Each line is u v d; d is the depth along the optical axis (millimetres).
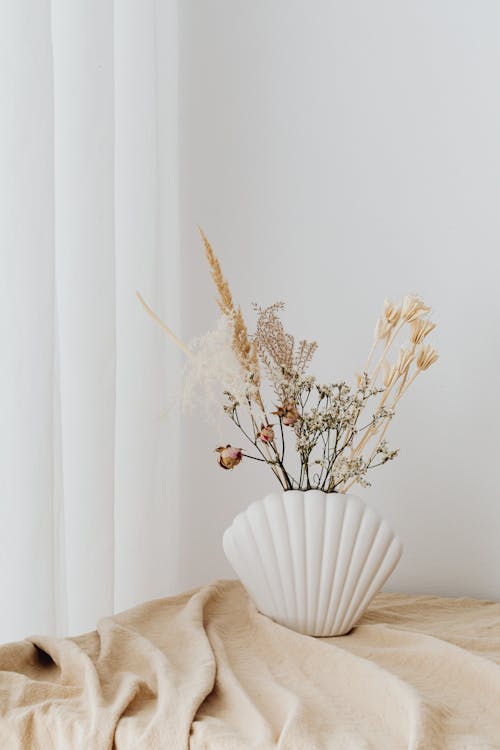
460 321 1418
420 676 919
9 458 1035
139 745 722
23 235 1054
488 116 1421
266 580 1087
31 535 1027
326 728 751
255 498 1485
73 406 1200
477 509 1401
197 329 1528
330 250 1481
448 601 1312
